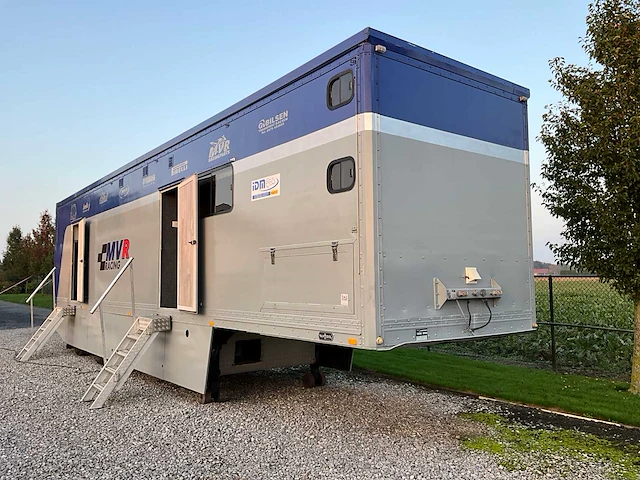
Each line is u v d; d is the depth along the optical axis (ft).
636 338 20.15
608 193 19.40
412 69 13.99
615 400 19.08
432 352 31.27
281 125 15.94
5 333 48.11
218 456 14.60
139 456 14.69
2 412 19.72
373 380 24.71
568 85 20.35
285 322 15.19
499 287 15.43
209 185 19.83
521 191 16.83
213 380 20.30
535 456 14.19
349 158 13.28
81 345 32.89
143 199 25.03
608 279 20.38
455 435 16.16
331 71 14.11
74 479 13.07
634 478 12.62
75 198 35.91
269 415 18.71
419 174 13.79
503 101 16.58
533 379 22.98
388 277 12.73
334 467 13.62
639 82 18.20
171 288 23.02
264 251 16.30
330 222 13.73
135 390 23.30
